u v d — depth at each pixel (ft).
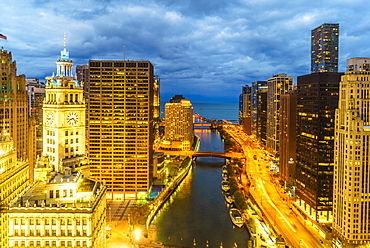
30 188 441.27
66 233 380.99
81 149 583.99
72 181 414.82
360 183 588.91
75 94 575.79
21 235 377.09
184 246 623.77
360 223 592.60
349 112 601.21
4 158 496.64
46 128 562.25
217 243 644.27
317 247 617.21
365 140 588.50
